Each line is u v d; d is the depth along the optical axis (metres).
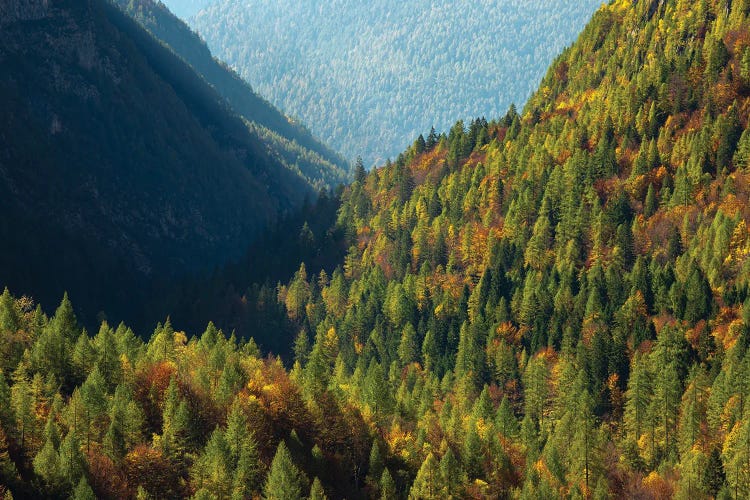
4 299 171.25
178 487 136.88
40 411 145.12
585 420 170.62
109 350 159.00
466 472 151.00
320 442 154.88
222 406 151.75
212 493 133.88
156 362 165.75
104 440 139.38
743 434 152.62
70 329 173.00
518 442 171.12
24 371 151.38
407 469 155.38
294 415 155.75
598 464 161.00
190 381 157.50
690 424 166.25
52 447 131.75
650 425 172.75
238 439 140.75
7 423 138.25
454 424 166.00
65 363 159.00
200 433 147.25
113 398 146.88
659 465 165.38
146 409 152.25
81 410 142.50
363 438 158.25
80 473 131.75
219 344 173.75
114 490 132.75
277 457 134.38
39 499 129.88
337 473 149.75
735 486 151.38
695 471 155.38
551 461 159.00
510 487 151.62
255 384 160.25
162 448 139.62
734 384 170.00
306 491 137.88
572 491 151.00
